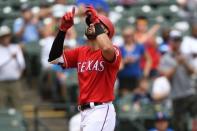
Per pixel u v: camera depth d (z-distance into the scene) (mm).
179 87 36562
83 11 20609
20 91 36750
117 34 44312
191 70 37750
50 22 40469
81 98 20812
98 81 20641
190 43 42031
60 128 36781
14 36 41500
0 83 36375
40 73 39375
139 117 35781
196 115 36156
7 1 47375
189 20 49781
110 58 20219
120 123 35656
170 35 40281
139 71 38938
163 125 34594
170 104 36438
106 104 20672
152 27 46594
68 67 21484
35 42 41156
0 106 36344
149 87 37125
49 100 38562
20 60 36781
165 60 37312
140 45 39344
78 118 30344
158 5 51281
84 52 21000
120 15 48125
